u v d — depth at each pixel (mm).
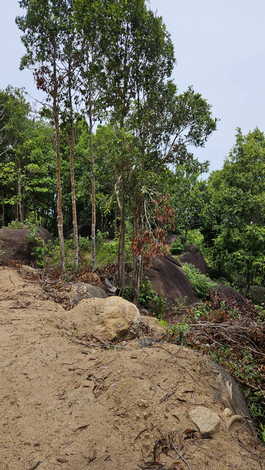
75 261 9500
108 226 18938
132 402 2318
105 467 1800
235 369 3215
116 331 3910
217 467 1818
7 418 2246
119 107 8438
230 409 2418
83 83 8938
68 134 10023
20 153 15414
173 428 2086
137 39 7863
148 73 8234
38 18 8102
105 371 2799
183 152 8484
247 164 14617
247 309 6016
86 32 7898
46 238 13586
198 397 2428
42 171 16016
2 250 9820
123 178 8008
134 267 8688
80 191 15000
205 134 8406
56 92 8797
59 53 8617
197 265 16734
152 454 1895
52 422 2195
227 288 12859
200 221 21156
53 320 4320
